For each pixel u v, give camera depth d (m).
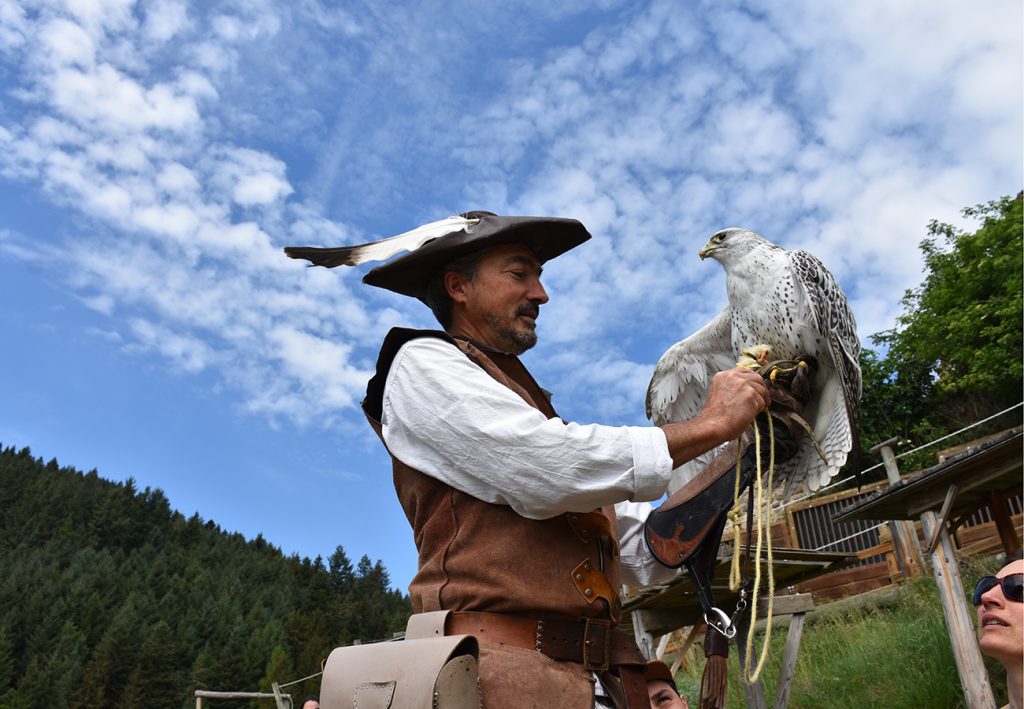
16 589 73.75
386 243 1.85
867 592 11.16
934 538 6.32
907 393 23.23
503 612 1.48
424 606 1.58
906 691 7.39
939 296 23.31
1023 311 20.41
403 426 1.62
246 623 67.25
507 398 1.53
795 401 2.00
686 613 7.23
